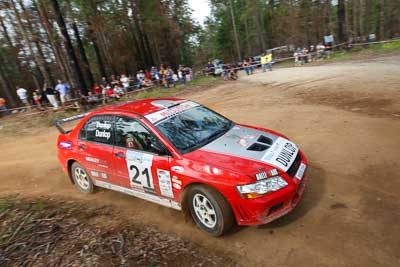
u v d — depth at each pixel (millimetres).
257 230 3777
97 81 39750
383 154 5277
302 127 7527
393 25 36844
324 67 18031
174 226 4121
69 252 3686
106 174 4859
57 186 6109
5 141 11445
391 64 14445
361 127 6770
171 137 4102
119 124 4598
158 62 38062
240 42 52969
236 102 12422
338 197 4215
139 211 4633
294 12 36656
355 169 4922
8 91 29047
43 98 17266
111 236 3969
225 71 20891
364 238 3365
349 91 10461
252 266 3229
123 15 31359
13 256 3719
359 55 20516
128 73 37844
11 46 30453
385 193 4141
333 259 3146
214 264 3309
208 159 3705
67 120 5891
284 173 3584
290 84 14188
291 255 3297
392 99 8586
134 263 3387
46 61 28484
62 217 4602
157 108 4625
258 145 3969
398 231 3389
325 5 35750
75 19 24641
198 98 15039
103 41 30922
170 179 3912
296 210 4066
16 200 5531
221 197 3531
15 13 20109
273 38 47969
